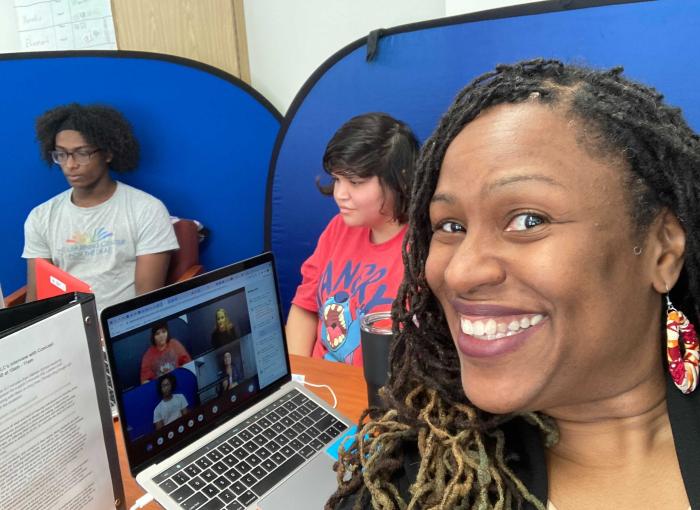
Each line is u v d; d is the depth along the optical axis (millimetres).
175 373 853
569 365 461
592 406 518
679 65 1428
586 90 460
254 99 2305
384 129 1373
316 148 2070
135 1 2336
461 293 470
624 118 442
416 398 590
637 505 510
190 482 794
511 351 465
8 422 608
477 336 478
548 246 434
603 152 438
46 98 2426
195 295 887
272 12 2252
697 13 1388
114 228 2162
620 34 1471
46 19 2492
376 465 570
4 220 2545
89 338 701
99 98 2418
